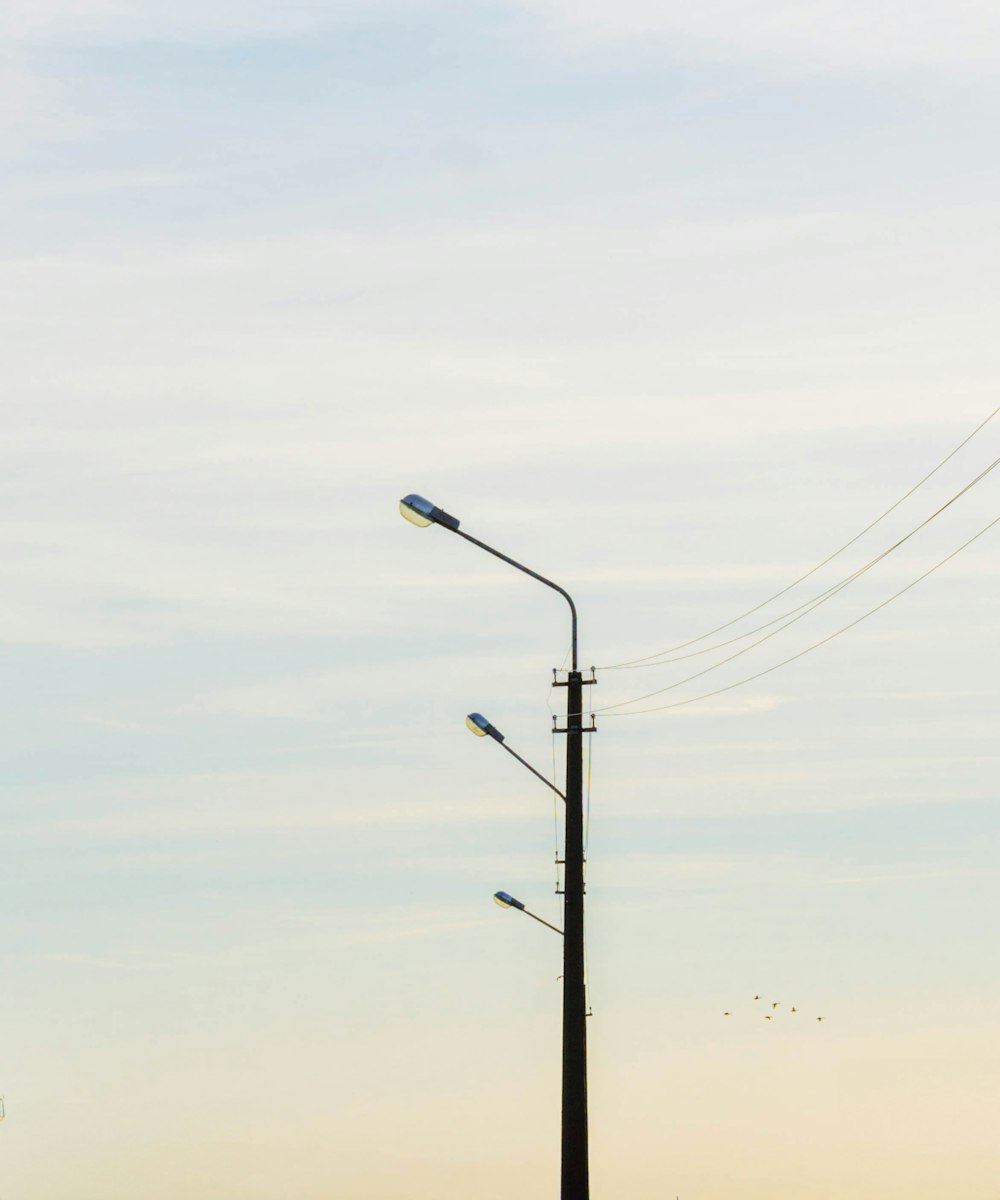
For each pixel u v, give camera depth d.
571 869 37.66
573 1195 36.41
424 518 36.41
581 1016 37.00
